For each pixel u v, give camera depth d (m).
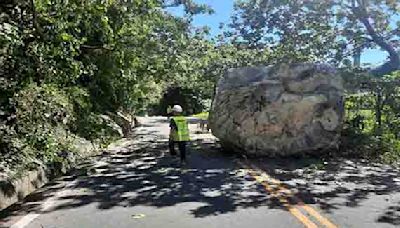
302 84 15.07
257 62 24.77
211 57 27.38
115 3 13.67
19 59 9.27
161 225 6.82
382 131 16.58
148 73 24.06
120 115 25.30
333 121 15.05
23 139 10.19
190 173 11.73
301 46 22.14
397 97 17.41
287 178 10.89
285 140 14.73
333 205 7.98
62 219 7.20
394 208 7.77
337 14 21.58
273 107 14.74
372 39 21.41
